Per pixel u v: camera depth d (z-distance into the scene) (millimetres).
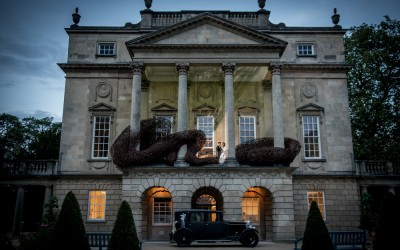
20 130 51844
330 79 38094
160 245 27500
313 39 39219
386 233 17500
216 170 30859
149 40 33844
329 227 34688
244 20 38844
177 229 25750
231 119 32250
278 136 32188
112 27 38781
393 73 44188
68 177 35094
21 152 52531
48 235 19391
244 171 30984
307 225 18547
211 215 25984
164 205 34188
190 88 38125
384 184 35781
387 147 41594
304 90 37719
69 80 37594
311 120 37344
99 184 35094
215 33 34406
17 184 35219
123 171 30859
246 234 25516
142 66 33500
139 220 30078
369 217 33438
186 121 32188
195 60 33688
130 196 30422
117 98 37281
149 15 38688
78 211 17469
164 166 30844
